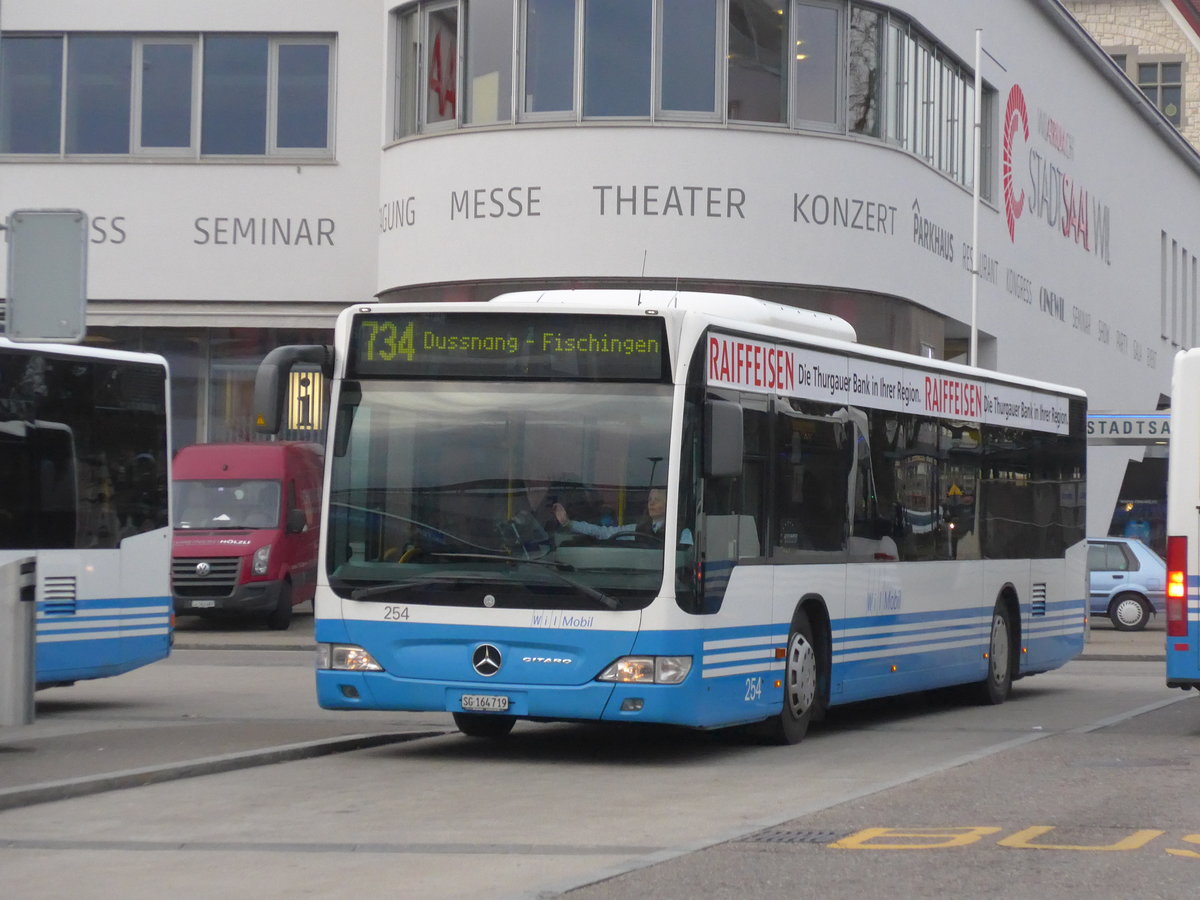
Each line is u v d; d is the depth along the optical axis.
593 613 14.02
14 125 37.75
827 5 31.53
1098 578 36.91
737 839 10.68
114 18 37.38
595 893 9.02
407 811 12.05
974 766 14.34
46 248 13.19
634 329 14.34
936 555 19.11
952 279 36.81
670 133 30.30
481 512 14.40
